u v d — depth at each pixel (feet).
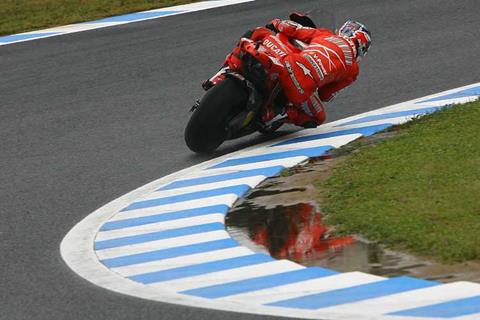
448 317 74.28
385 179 108.06
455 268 84.99
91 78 167.94
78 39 197.26
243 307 78.74
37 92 162.09
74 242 98.68
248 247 94.32
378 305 77.46
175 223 102.32
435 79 153.48
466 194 100.63
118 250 95.55
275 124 129.80
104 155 128.47
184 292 83.20
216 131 123.24
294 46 129.70
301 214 102.06
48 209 109.60
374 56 168.14
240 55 120.57
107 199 111.96
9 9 231.30
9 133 141.49
